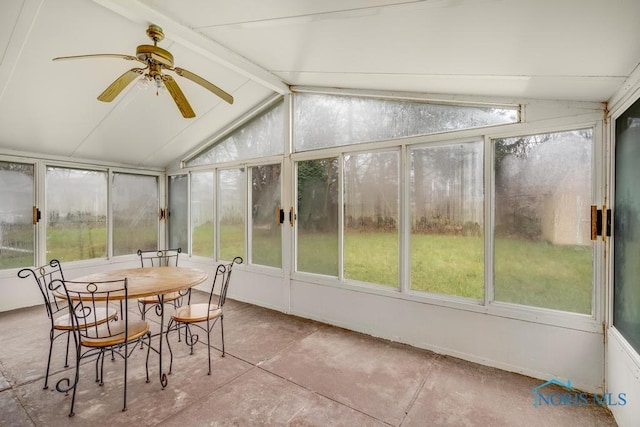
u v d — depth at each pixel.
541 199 2.23
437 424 1.76
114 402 1.93
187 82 3.10
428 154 2.70
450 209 2.60
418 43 1.84
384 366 2.39
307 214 3.47
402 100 2.81
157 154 4.61
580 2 1.17
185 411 1.85
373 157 3.01
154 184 5.11
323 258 3.36
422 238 2.74
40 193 3.87
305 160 3.46
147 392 2.04
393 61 2.20
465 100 2.48
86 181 4.34
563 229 2.15
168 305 3.89
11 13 1.93
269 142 3.81
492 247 2.41
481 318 2.43
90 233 4.38
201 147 4.57
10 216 3.69
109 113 3.31
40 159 3.87
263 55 2.63
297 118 3.53
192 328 3.13
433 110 2.67
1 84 2.57
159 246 5.14
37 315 3.46
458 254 2.56
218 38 2.37
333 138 3.25
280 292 3.68
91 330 2.10
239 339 2.88
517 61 1.76
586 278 2.08
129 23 2.21
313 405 1.92
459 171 2.55
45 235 3.93
